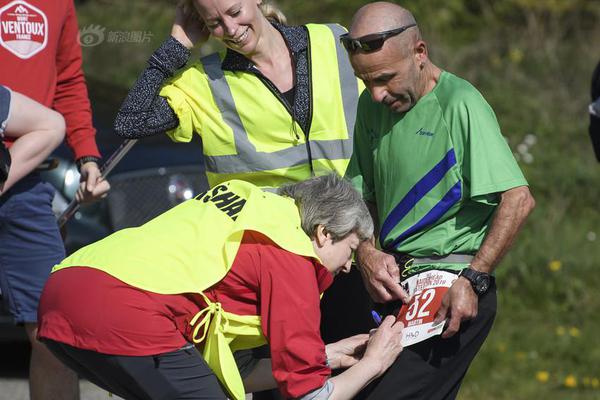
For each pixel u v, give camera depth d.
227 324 13.98
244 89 16.73
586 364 26.06
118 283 13.82
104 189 19.05
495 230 14.08
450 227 14.64
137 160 24.77
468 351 14.88
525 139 37.91
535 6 46.44
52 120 17.36
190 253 14.02
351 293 16.94
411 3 47.38
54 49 18.48
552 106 40.41
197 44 17.38
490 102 40.16
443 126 14.41
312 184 14.37
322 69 16.86
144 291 13.80
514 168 14.16
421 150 14.62
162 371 13.88
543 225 33.16
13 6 17.91
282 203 14.27
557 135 38.62
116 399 22.80
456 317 14.06
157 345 13.77
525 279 30.19
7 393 23.30
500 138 14.27
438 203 14.55
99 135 25.52
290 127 16.75
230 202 14.47
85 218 23.88
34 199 17.75
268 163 16.78
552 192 35.16
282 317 13.63
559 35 45.12
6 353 25.92
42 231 17.89
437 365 14.70
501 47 44.38
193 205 14.69
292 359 13.62
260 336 14.19
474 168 14.10
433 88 14.59
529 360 26.23
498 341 27.14
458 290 14.07
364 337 15.31
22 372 24.73
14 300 17.91
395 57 14.10
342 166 16.91
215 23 16.36
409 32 14.17
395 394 14.70
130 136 16.75
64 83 19.11
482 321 14.73
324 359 13.88
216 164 17.05
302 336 13.66
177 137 17.17
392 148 14.94
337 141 16.84
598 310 29.23
